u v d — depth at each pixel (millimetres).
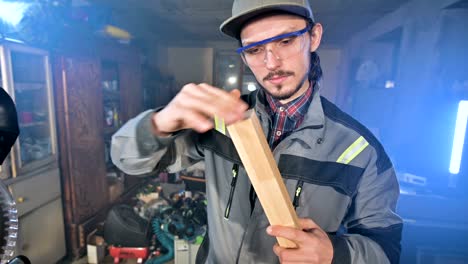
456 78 1683
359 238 573
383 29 2740
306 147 695
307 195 687
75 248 2154
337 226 703
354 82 3754
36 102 1992
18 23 1589
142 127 522
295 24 603
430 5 1838
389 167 731
